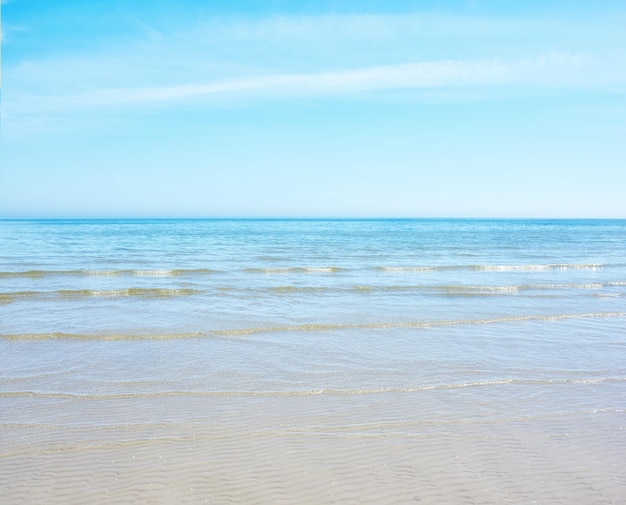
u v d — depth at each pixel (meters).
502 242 50.66
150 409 7.46
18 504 5.00
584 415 7.41
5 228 77.44
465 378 9.04
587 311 15.28
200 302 16.19
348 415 7.32
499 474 5.68
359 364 9.80
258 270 24.38
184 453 6.11
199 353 10.41
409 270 25.50
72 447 6.24
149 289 17.75
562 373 9.38
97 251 34.06
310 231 74.06
